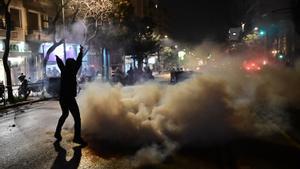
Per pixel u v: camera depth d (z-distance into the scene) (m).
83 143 8.80
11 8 32.72
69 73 8.98
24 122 13.04
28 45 34.84
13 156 7.96
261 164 6.72
